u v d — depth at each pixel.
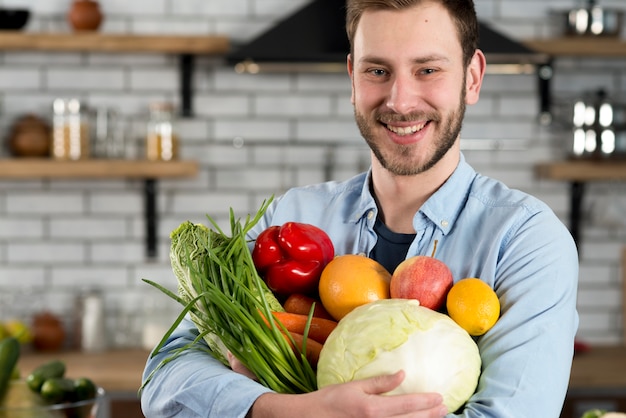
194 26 4.42
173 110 4.22
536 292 1.49
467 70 1.65
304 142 4.46
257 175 4.48
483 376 1.39
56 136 4.14
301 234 1.53
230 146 4.46
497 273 1.57
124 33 4.40
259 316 1.42
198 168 4.21
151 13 4.41
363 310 1.36
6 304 4.37
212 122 4.45
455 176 1.69
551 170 4.27
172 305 4.40
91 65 4.41
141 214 4.46
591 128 4.22
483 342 1.44
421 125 1.59
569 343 1.47
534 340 1.42
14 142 4.18
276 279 1.53
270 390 1.38
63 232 4.43
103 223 4.45
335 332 1.35
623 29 4.33
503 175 4.51
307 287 1.53
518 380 1.38
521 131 4.50
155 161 4.13
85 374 3.78
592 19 4.21
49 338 4.18
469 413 1.32
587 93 4.42
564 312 1.49
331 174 4.48
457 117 1.61
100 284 4.45
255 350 1.39
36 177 4.36
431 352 1.30
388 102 1.57
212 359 1.51
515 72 4.28
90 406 2.16
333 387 1.28
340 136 4.47
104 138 4.21
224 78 4.43
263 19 4.44
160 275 4.45
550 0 4.46
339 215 1.82
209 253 1.47
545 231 1.56
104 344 4.27
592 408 4.07
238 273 1.46
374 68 1.58
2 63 4.37
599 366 3.95
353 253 1.77
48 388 2.18
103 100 4.42
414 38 1.54
